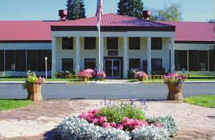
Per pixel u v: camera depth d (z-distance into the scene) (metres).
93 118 8.45
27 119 10.77
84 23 38.31
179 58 42.62
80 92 21.42
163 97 18.17
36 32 43.91
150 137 7.13
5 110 12.70
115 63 40.12
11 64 41.88
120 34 37.31
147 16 48.22
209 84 29.44
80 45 40.06
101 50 37.22
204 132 8.81
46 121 10.42
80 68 39.94
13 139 8.07
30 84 15.88
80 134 7.33
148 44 37.72
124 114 8.44
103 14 42.38
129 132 7.63
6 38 42.16
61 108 13.29
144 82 30.94
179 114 11.90
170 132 8.12
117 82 31.42
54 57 37.28
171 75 16.81
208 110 12.91
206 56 43.19
